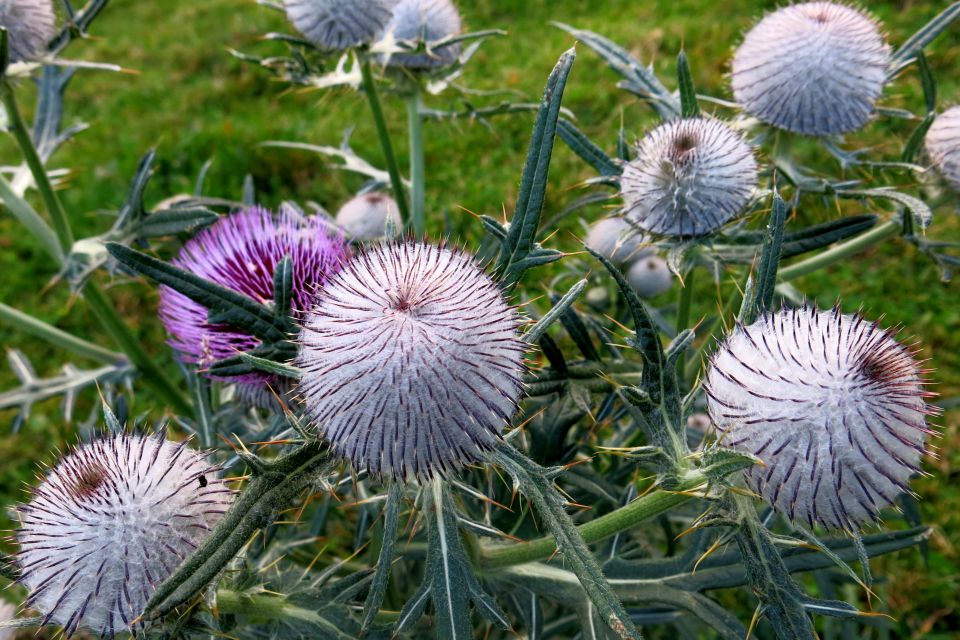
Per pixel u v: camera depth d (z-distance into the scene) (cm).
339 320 21
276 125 86
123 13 116
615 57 35
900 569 49
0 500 57
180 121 89
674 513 36
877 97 33
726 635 24
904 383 20
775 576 20
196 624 22
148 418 58
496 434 21
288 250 27
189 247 29
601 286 40
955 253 65
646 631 40
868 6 87
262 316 23
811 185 32
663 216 30
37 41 31
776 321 22
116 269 32
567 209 35
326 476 21
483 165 76
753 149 32
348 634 24
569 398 29
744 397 21
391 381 20
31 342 68
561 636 36
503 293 23
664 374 22
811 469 20
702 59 83
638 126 77
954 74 76
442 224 69
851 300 64
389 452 20
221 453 31
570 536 20
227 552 20
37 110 38
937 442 54
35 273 73
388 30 35
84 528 22
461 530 24
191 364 30
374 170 42
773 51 33
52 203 35
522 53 90
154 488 23
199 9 113
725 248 31
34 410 62
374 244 24
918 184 33
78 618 22
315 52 35
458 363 20
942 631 46
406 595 36
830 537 24
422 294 21
